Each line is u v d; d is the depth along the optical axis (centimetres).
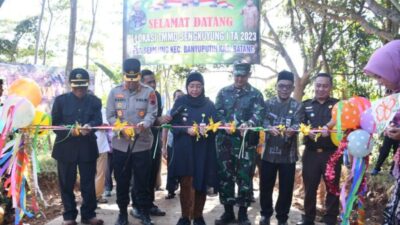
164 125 459
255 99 491
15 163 376
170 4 794
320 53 1076
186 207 468
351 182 360
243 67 489
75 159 479
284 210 495
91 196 496
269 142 488
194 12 791
